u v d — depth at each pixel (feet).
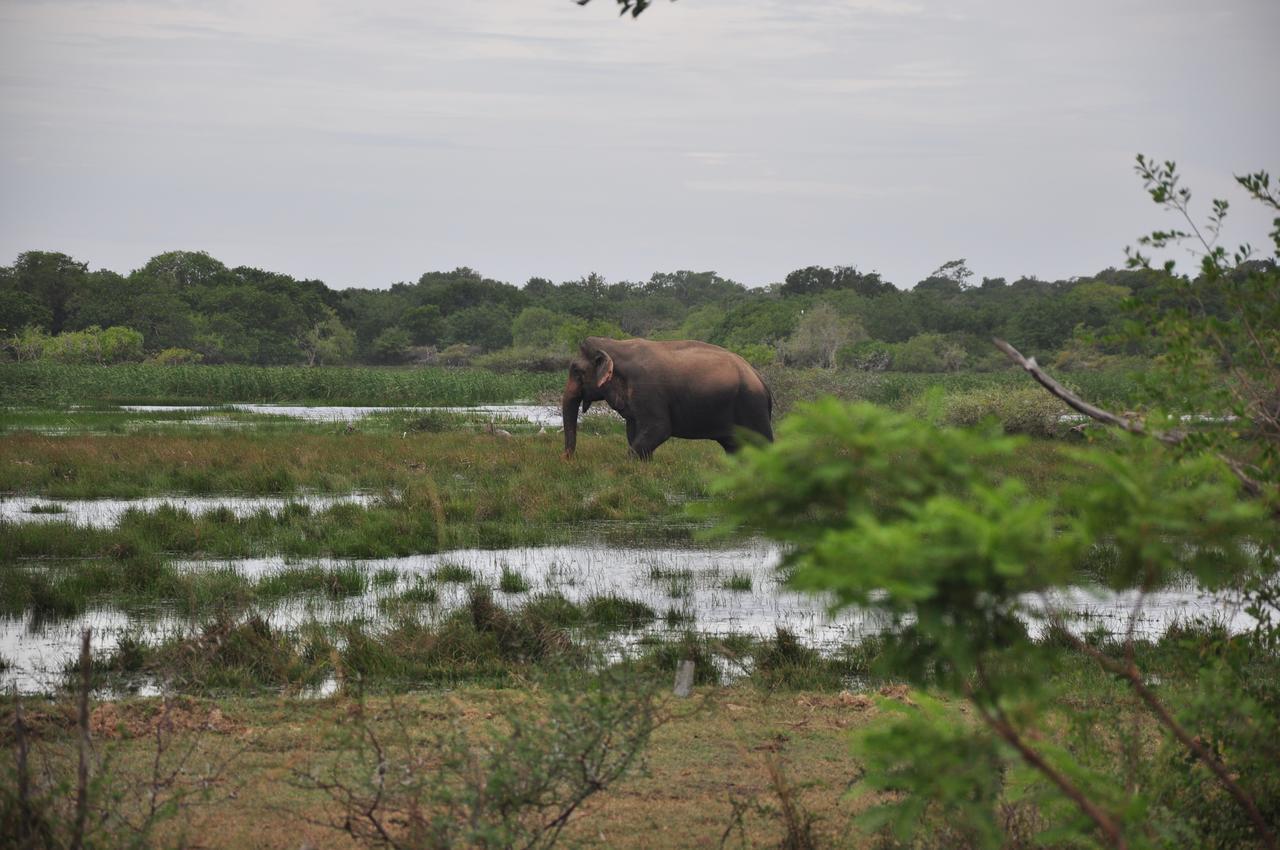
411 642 88.12
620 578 120.06
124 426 314.55
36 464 200.95
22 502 167.94
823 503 26.58
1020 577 25.32
